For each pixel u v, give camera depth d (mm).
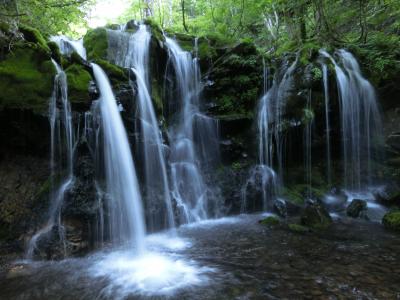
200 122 8141
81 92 5895
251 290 3930
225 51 8938
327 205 7590
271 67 8977
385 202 7531
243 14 12781
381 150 8781
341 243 5387
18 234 5238
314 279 4148
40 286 4258
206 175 7730
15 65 5730
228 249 5305
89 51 7770
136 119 6695
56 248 5203
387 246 5191
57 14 8555
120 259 5078
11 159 5695
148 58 7801
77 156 5859
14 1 6152
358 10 10914
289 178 8438
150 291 4039
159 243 5707
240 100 8461
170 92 8289
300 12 11133
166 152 7117
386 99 9164
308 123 8242
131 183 6316
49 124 5625
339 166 8891
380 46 9750
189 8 17469
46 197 5559
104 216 5691
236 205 7633
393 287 3893
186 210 6988
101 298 3932
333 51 9531
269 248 5273
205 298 3807
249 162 8211
